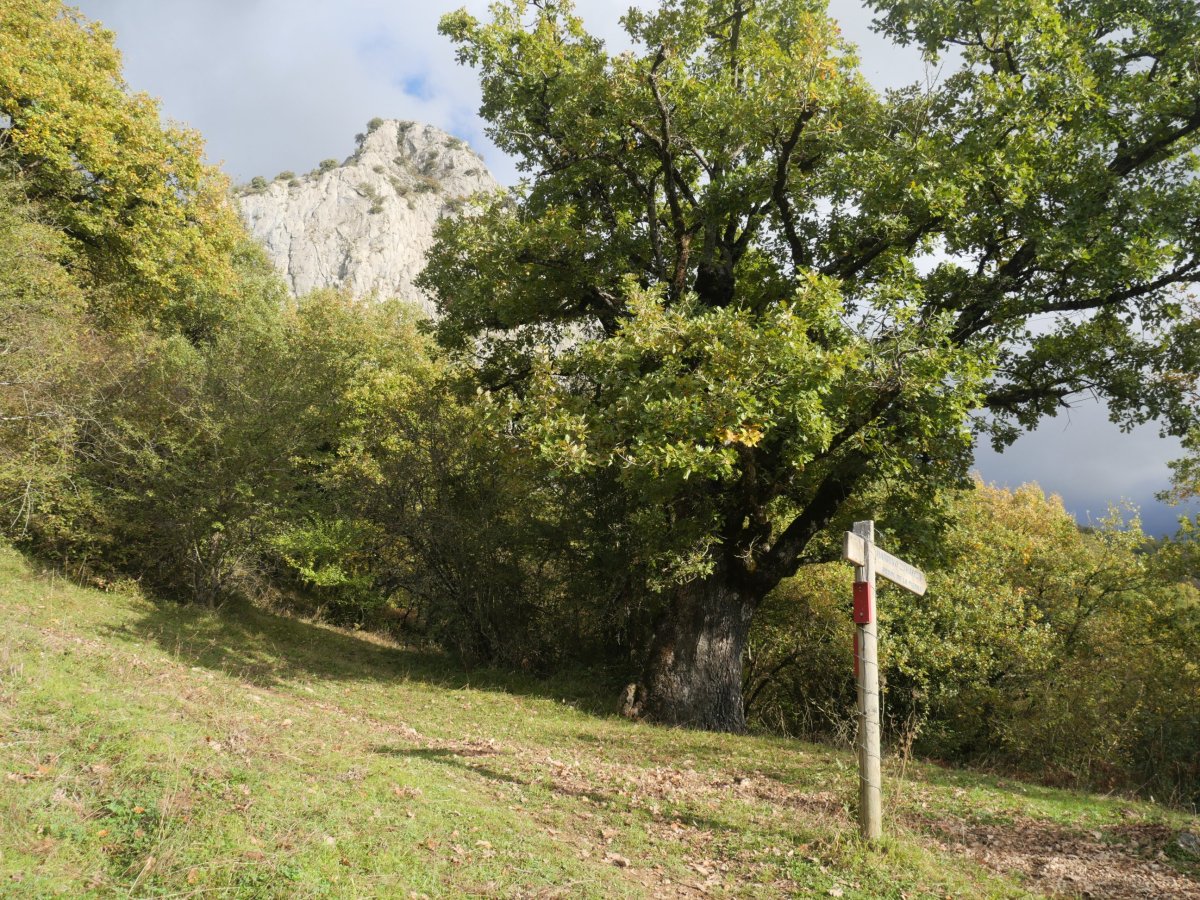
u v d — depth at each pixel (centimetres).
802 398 1109
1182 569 2366
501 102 1689
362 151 16500
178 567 1914
